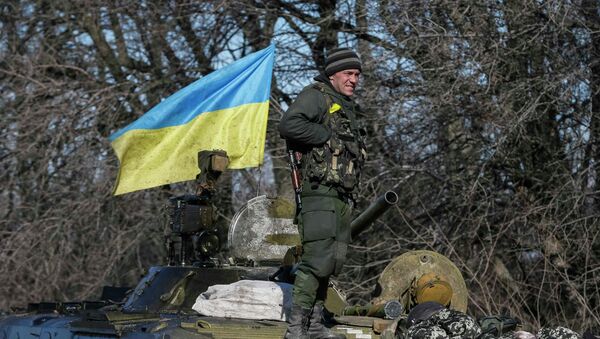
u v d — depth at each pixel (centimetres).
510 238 2831
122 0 3531
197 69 3478
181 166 2266
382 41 2905
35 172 3581
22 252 3506
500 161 2828
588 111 2769
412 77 2845
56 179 3575
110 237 3562
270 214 2019
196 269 1831
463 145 2895
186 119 2280
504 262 2917
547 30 2756
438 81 2770
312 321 1562
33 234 3459
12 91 3709
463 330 1514
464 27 2820
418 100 2825
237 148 2273
